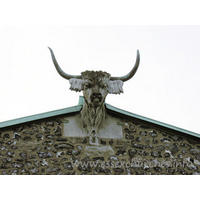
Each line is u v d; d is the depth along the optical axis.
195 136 9.89
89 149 9.18
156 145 9.65
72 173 8.76
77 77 9.08
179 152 9.67
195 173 9.45
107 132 9.54
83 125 9.47
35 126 9.27
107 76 8.98
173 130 9.90
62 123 9.44
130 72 9.19
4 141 8.94
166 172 9.30
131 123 9.83
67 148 9.09
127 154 9.33
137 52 9.16
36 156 8.85
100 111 9.48
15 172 8.56
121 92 8.98
